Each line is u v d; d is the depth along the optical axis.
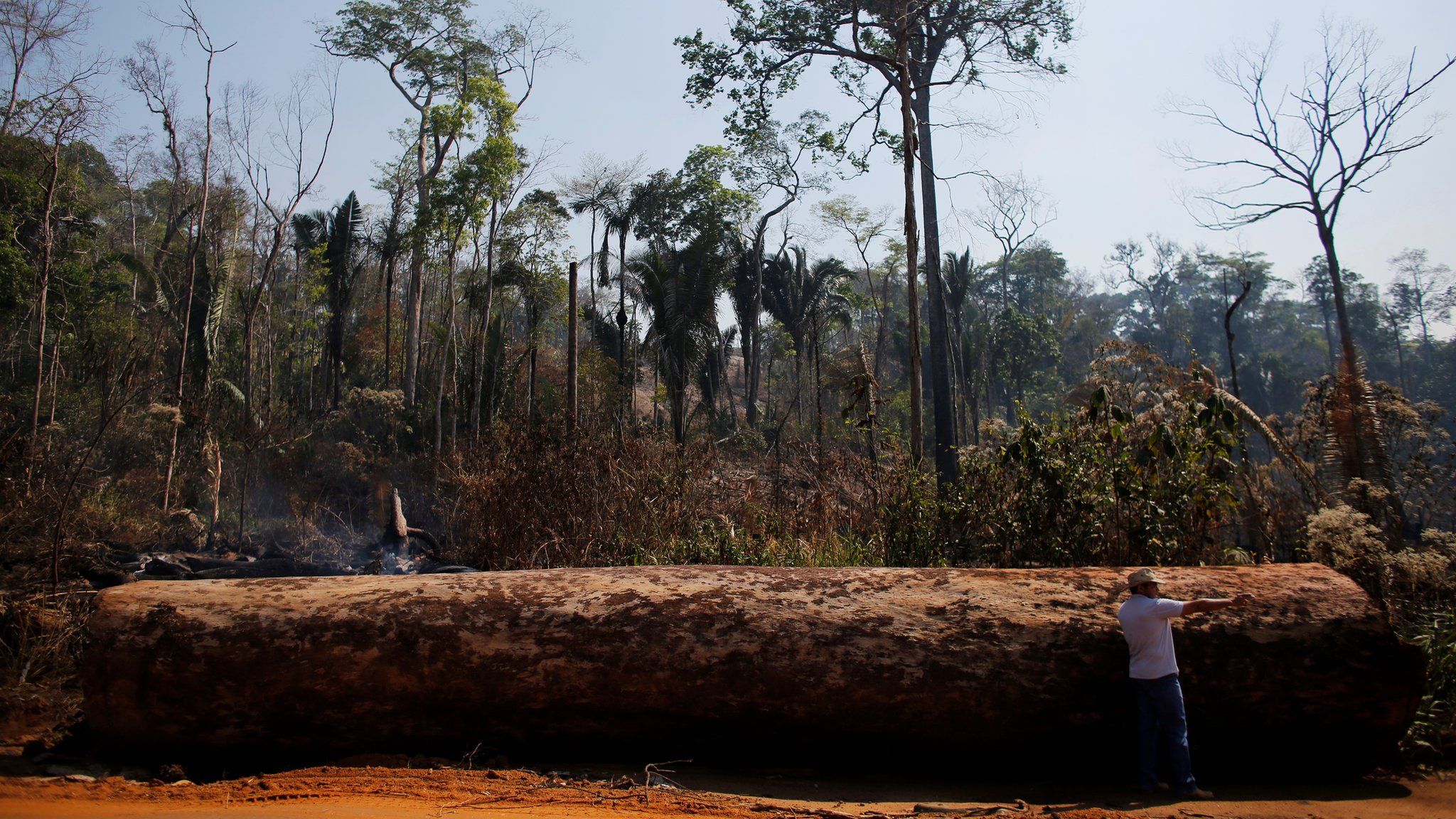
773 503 12.05
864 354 12.89
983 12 14.85
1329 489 9.02
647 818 4.14
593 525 10.74
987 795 4.92
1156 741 4.93
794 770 5.28
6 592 7.52
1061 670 5.05
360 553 14.62
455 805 4.23
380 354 30.67
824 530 10.30
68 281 19.20
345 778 4.71
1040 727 5.06
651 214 28.34
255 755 5.19
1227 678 5.02
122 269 23.78
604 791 4.61
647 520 10.73
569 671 5.06
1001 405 47.50
